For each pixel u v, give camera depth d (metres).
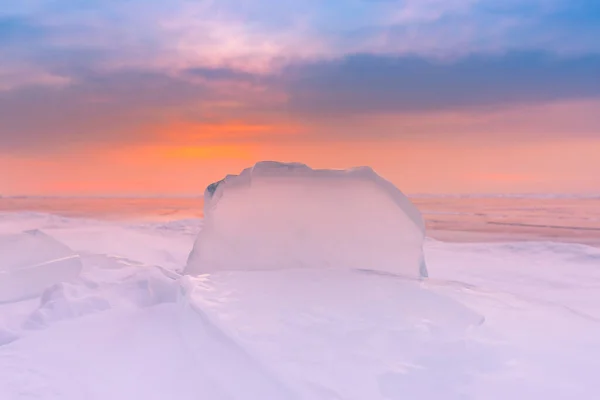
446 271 6.04
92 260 4.72
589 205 28.36
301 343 2.16
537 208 25.84
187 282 3.16
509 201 33.97
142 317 2.96
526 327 2.40
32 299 3.62
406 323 2.43
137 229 9.82
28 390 2.03
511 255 7.41
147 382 2.10
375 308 2.65
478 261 6.87
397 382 1.83
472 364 1.98
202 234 4.35
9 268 3.80
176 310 3.06
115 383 2.09
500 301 2.86
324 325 2.38
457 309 2.65
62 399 1.96
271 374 1.90
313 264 3.96
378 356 2.05
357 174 4.21
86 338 2.64
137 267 4.39
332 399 1.70
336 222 4.07
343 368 1.93
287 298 2.82
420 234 4.06
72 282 3.64
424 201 35.34
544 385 1.79
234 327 2.33
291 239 4.05
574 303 4.22
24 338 2.67
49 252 4.23
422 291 2.99
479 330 2.35
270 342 2.16
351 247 4.03
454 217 18.95
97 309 3.12
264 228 4.12
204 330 2.45
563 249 7.55
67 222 10.35
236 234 4.17
